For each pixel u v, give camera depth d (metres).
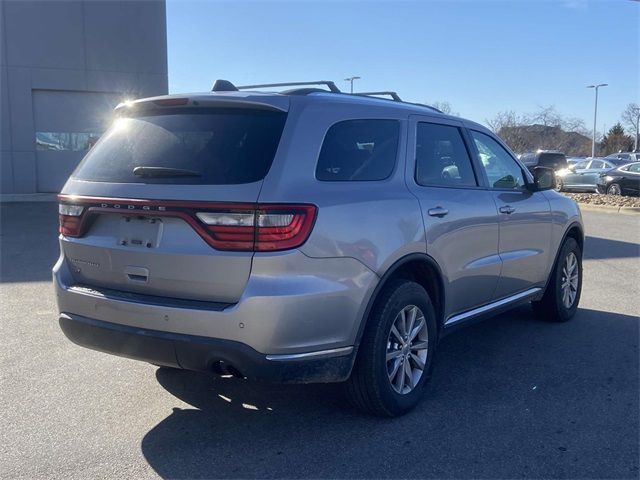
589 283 8.79
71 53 20.22
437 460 3.83
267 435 4.14
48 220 15.38
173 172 3.85
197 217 3.70
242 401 4.68
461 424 4.30
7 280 8.57
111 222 4.10
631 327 6.62
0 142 19.91
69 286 4.27
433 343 4.68
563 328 6.58
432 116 5.05
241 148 3.85
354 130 4.29
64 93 20.42
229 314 3.60
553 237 6.36
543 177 6.06
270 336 3.61
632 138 63.50
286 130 3.88
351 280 3.89
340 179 4.05
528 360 5.58
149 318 3.82
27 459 3.81
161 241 3.84
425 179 4.76
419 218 4.44
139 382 5.02
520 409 4.55
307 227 3.69
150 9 20.81
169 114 4.26
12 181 20.17
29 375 5.15
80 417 4.39
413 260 4.39
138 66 20.94
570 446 4.00
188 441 4.06
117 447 3.97
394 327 4.32
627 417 4.43
